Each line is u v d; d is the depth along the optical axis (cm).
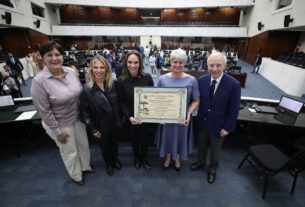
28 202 168
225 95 151
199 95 166
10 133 229
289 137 257
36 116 217
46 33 1217
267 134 272
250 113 235
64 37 1481
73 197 173
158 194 177
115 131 178
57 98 138
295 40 873
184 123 161
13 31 920
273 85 665
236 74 620
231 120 155
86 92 149
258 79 752
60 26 1330
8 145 257
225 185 189
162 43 1583
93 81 150
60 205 165
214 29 1359
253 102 276
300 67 560
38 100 134
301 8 631
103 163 222
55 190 181
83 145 181
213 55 144
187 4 1327
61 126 153
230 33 1314
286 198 175
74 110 156
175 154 185
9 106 246
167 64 719
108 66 150
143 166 214
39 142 265
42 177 198
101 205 165
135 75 160
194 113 223
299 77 536
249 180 197
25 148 251
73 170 178
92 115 163
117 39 1585
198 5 1311
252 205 167
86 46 1541
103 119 164
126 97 166
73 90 147
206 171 210
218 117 160
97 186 186
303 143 258
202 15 1492
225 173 207
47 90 134
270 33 904
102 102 154
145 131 185
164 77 166
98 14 1502
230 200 172
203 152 199
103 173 204
